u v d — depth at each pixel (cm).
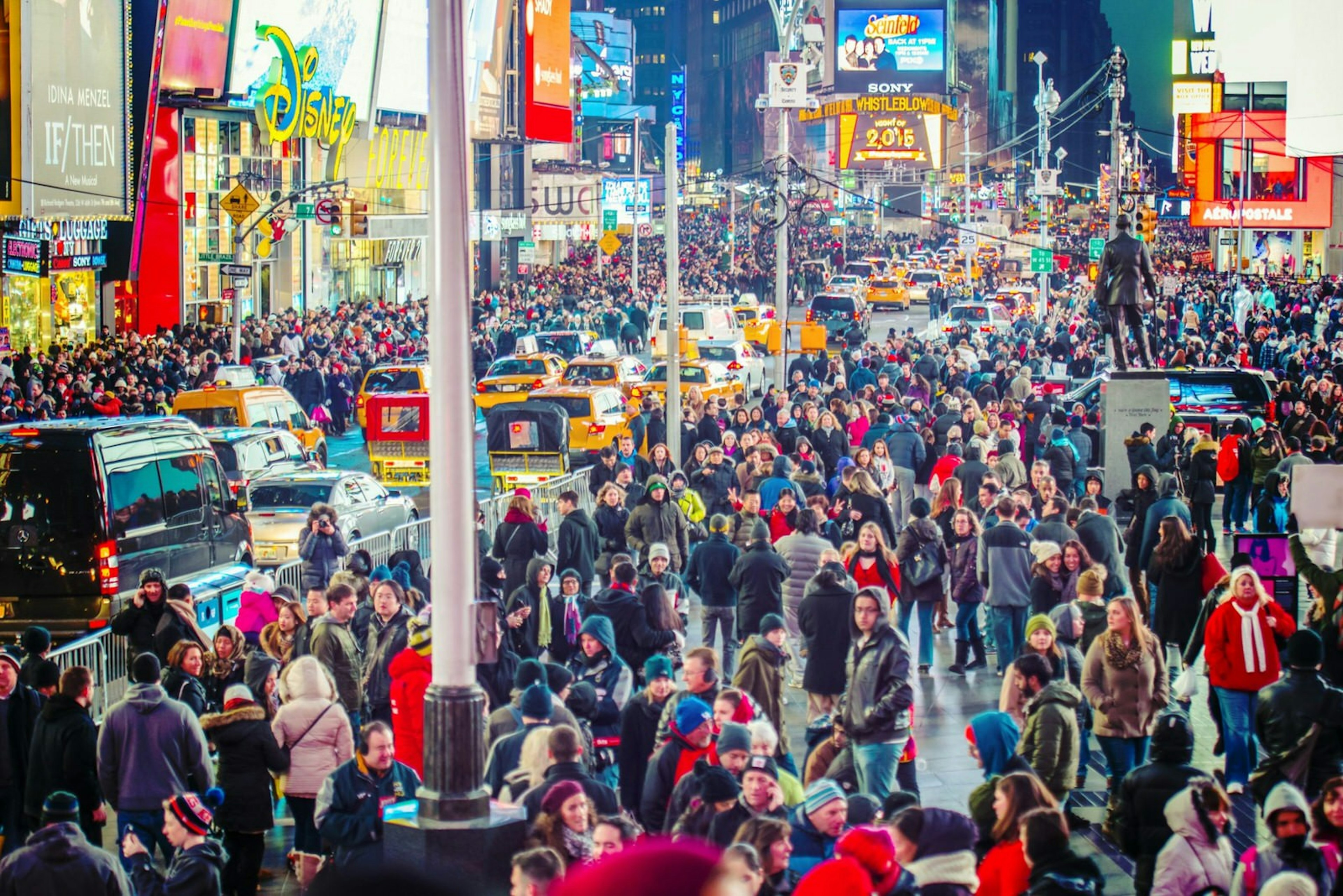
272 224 4731
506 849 777
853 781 1009
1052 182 7331
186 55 5062
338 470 2539
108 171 4259
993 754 980
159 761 989
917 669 1655
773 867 728
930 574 1627
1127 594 1504
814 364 4391
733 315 4984
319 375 4109
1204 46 8644
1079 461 2397
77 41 4050
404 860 774
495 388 3906
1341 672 1222
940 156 11112
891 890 675
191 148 5484
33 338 4406
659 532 1748
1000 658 1552
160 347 4012
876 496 1791
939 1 10819
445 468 792
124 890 814
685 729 919
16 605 1633
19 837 1087
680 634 1508
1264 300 6106
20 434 1636
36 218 3903
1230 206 8444
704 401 3372
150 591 1368
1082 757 1266
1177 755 888
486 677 1236
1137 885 896
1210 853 798
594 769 1064
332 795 887
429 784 784
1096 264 6234
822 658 1263
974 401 2769
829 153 16062
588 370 4003
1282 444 2366
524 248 8588
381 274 7394
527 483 2891
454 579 789
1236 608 1209
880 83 10962
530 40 8956
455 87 800
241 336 4625
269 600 1499
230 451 2455
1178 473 2380
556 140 9388
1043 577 1489
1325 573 1302
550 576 1401
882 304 8688
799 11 4241
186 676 1188
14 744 1070
